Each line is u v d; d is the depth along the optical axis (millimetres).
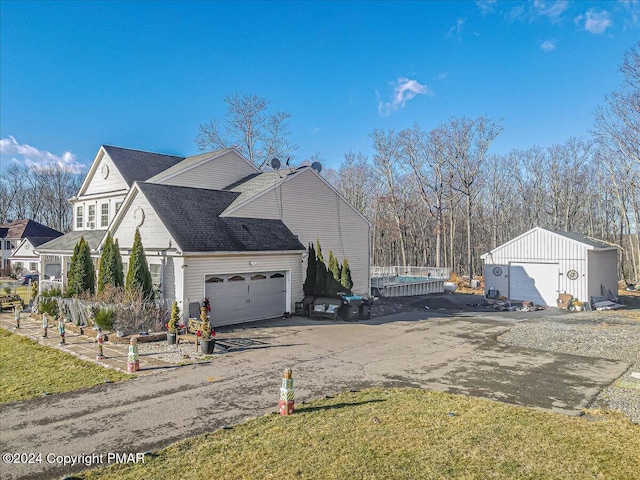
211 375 10055
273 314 18938
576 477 5379
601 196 45812
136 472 5512
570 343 13992
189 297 15727
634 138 26547
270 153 45625
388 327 17031
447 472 5480
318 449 6094
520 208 52906
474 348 13234
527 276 25016
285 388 7516
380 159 46688
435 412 7551
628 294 30969
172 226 16266
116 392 8812
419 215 51781
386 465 5648
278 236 19547
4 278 42938
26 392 8836
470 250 39531
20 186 64062
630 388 9188
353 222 25547
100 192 25875
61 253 23406
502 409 7742
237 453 6000
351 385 9352
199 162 23484
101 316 14094
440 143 42812
